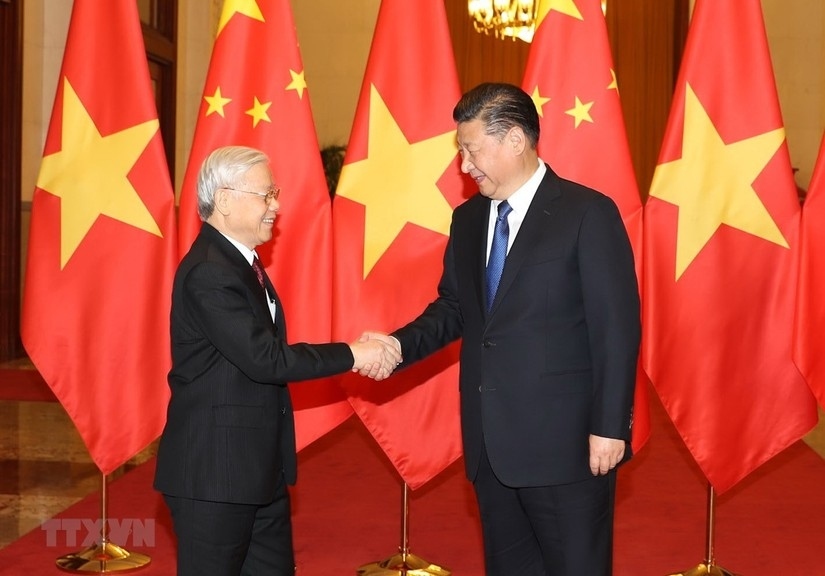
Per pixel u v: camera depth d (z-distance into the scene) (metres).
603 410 2.63
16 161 8.59
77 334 3.79
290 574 2.97
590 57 3.73
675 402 3.74
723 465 3.74
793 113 12.41
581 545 2.75
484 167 2.76
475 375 2.86
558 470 2.71
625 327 2.64
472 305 2.89
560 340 2.73
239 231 2.79
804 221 3.64
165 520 4.49
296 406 3.94
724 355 3.71
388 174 3.82
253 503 2.68
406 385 3.87
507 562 2.96
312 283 3.87
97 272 3.80
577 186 2.79
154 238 3.80
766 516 4.76
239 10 3.85
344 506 4.86
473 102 2.75
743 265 3.69
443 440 3.89
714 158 3.69
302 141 3.86
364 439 6.27
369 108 3.83
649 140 13.42
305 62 13.62
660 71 13.36
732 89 3.68
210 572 2.70
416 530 4.49
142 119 3.81
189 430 2.68
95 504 4.73
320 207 3.87
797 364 3.64
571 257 2.70
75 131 3.79
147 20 10.81
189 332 2.69
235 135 3.83
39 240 3.79
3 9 8.43
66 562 3.87
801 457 5.88
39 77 9.00
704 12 3.70
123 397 3.83
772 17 12.43
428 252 3.81
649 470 5.63
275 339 2.67
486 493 2.93
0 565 3.89
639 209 3.74
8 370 8.32
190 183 3.83
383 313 3.83
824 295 3.64
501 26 10.23
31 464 5.54
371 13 13.51
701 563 3.90
